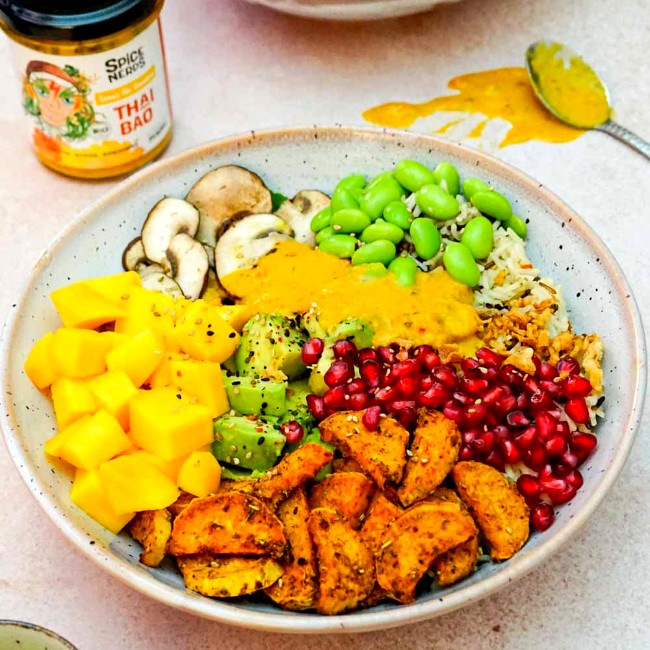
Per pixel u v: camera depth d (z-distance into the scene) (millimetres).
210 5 827
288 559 591
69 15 678
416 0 756
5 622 562
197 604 573
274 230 696
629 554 632
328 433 625
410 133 699
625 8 823
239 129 770
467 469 610
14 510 643
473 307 674
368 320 666
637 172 754
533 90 786
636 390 621
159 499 606
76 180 745
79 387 627
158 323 646
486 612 619
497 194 679
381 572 584
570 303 670
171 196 695
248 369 654
